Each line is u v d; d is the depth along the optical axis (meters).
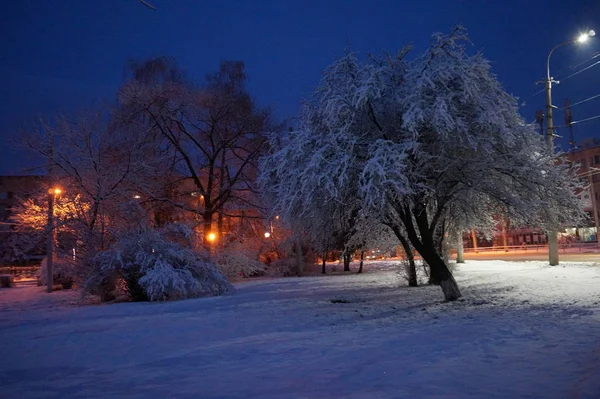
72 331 15.49
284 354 10.36
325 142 16.22
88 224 28.98
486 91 16.39
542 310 13.88
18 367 10.58
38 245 40.62
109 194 29.61
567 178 19.23
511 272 27.64
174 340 13.05
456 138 15.77
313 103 17.72
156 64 39.88
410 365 8.41
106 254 25.02
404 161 15.27
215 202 38.47
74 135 30.44
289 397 7.06
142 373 9.40
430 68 16.09
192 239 26.59
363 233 23.20
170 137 37.53
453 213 19.64
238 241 37.62
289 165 16.92
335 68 17.02
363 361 9.09
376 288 24.36
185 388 7.96
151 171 33.56
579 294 16.81
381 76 16.23
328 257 56.81
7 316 21.08
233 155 40.06
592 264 28.83
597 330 10.37
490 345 9.53
